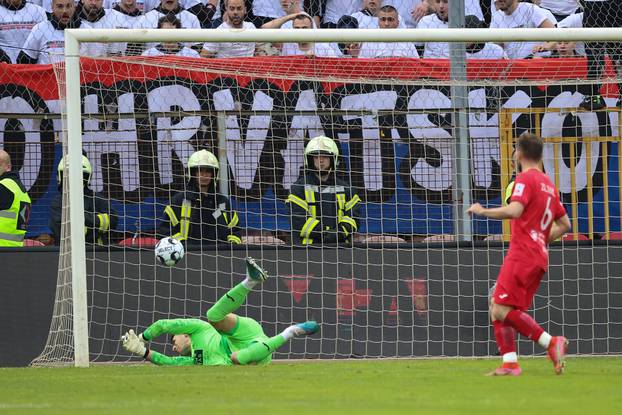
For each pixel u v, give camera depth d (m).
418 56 48.34
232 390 24.45
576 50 47.06
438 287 40.47
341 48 48.34
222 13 49.56
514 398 21.80
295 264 40.03
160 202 45.81
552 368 31.09
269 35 36.62
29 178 45.47
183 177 45.75
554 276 40.94
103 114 43.62
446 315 40.41
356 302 40.16
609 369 30.64
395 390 24.08
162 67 42.50
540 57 47.22
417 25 50.62
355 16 50.28
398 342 40.19
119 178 45.50
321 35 36.78
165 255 36.53
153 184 45.56
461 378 27.36
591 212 45.19
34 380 28.38
